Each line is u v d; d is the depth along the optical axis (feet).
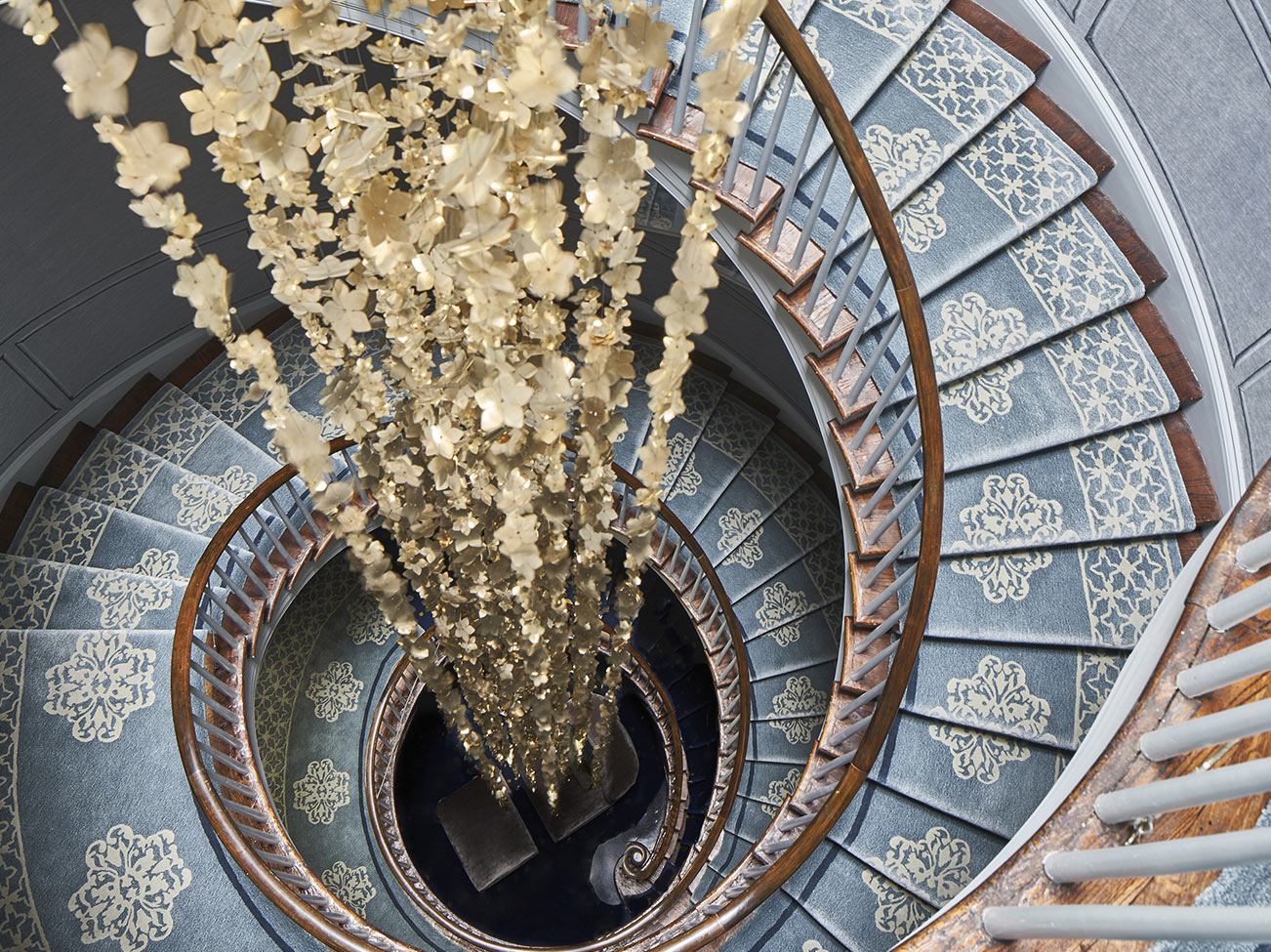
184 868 9.98
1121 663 9.03
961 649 9.18
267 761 15.02
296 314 3.19
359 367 3.48
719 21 2.48
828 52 10.59
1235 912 2.60
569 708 9.21
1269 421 9.14
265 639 12.17
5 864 10.02
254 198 2.89
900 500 9.59
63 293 12.36
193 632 10.43
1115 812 3.57
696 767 18.57
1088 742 5.19
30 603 12.15
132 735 10.84
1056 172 10.53
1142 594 9.29
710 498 15.94
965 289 10.24
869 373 8.80
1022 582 9.37
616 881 17.84
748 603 15.31
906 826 8.57
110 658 11.32
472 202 2.45
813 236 9.69
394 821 16.01
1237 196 9.25
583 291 3.35
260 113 2.46
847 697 9.21
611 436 4.12
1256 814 3.57
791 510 15.97
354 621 17.02
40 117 10.62
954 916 3.64
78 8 9.92
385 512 4.36
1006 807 8.51
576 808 18.42
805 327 9.16
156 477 13.73
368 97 2.97
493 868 18.07
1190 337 10.02
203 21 2.31
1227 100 9.12
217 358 15.07
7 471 12.87
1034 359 10.18
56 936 9.68
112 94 2.18
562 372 3.27
